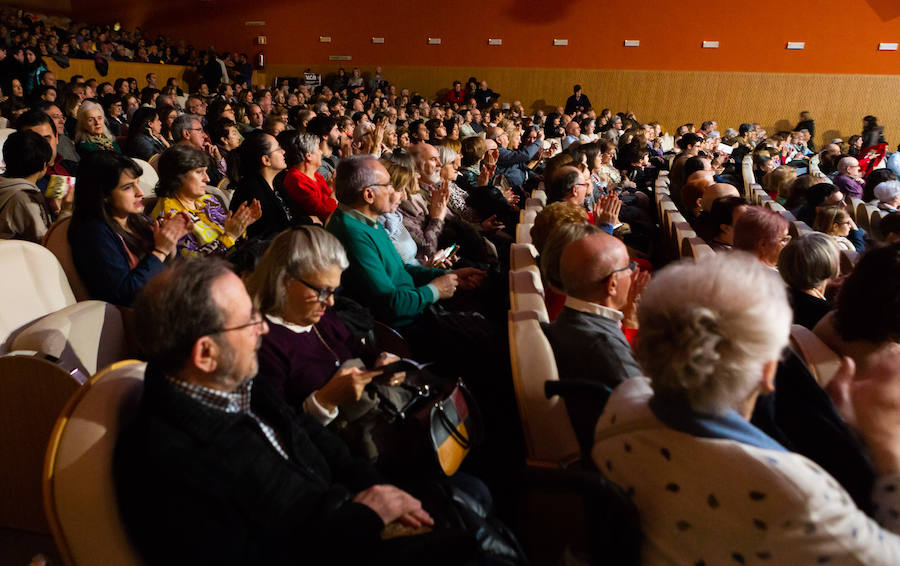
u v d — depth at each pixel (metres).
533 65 14.26
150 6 15.67
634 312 1.97
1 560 1.72
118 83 10.47
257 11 15.19
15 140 2.77
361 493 1.31
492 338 2.32
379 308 2.39
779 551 0.86
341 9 14.81
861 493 1.25
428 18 14.46
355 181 2.45
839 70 12.90
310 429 1.49
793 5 12.82
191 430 1.12
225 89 11.55
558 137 11.02
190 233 2.74
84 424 1.09
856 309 1.54
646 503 0.98
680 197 5.32
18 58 10.16
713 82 13.52
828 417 1.30
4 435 1.69
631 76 13.87
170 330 1.13
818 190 4.67
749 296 0.91
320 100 10.32
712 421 0.91
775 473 0.84
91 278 2.13
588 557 1.18
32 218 2.71
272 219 3.34
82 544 1.06
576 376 1.63
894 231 3.56
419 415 1.62
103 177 2.20
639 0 13.46
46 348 1.66
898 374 1.30
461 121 10.70
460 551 1.23
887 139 12.93
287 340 1.74
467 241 3.56
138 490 1.07
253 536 1.14
